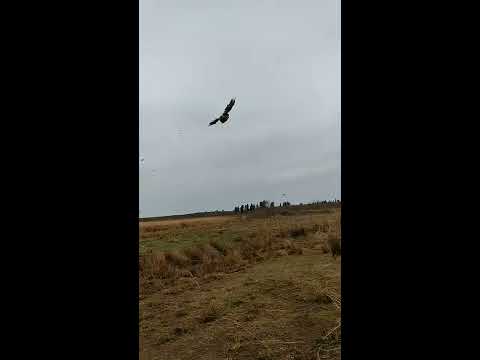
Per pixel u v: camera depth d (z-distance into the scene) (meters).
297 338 4.07
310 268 7.01
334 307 4.85
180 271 9.14
